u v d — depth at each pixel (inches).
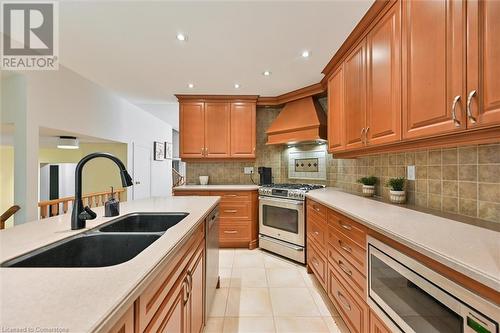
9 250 36.1
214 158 152.9
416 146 57.8
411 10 54.7
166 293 36.4
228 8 68.4
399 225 46.8
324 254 83.7
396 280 42.4
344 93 91.0
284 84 129.6
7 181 163.6
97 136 137.3
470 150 54.1
